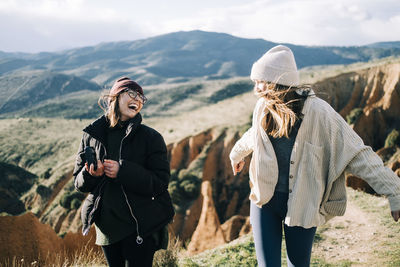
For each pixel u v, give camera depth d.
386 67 58.91
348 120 54.16
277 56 2.16
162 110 138.62
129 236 2.27
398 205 1.96
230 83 173.25
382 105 53.31
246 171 54.03
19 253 5.55
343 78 61.66
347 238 5.50
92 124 2.35
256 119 2.27
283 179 2.19
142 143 2.34
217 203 52.19
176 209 44.84
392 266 4.29
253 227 2.32
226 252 4.93
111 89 2.36
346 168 2.16
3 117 161.62
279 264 2.21
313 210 2.11
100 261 4.57
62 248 6.71
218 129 61.28
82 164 2.43
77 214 52.81
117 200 2.26
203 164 55.78
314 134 2.12
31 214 6.30
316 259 4.87
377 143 51.66
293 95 2.15
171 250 4.05
